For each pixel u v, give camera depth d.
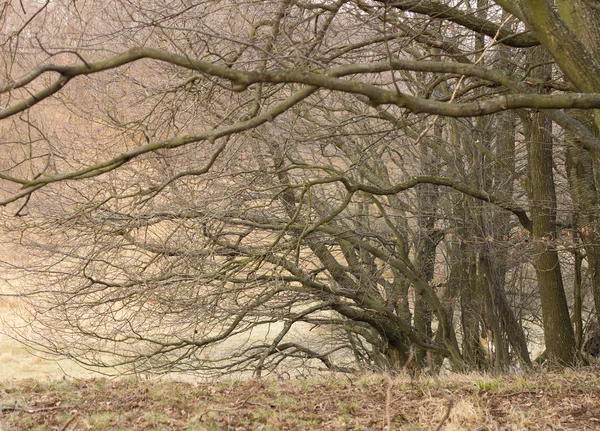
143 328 12.98
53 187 11.13
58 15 9.20
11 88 4.75
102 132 11.02
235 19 9.56
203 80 8.95
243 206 12.20
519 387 7.70
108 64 5.00
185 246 11.52
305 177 12.87
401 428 5.86
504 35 8.51
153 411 6.20
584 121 11.20
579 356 12.45
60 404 6.55
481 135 13.62
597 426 5.98
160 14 7.91
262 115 5.78
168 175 10.24
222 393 7.34
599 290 12.69
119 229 10.76
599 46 6.94
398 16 8.61
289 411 6.50
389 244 13.56
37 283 11.75
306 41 8.27
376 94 5.54
